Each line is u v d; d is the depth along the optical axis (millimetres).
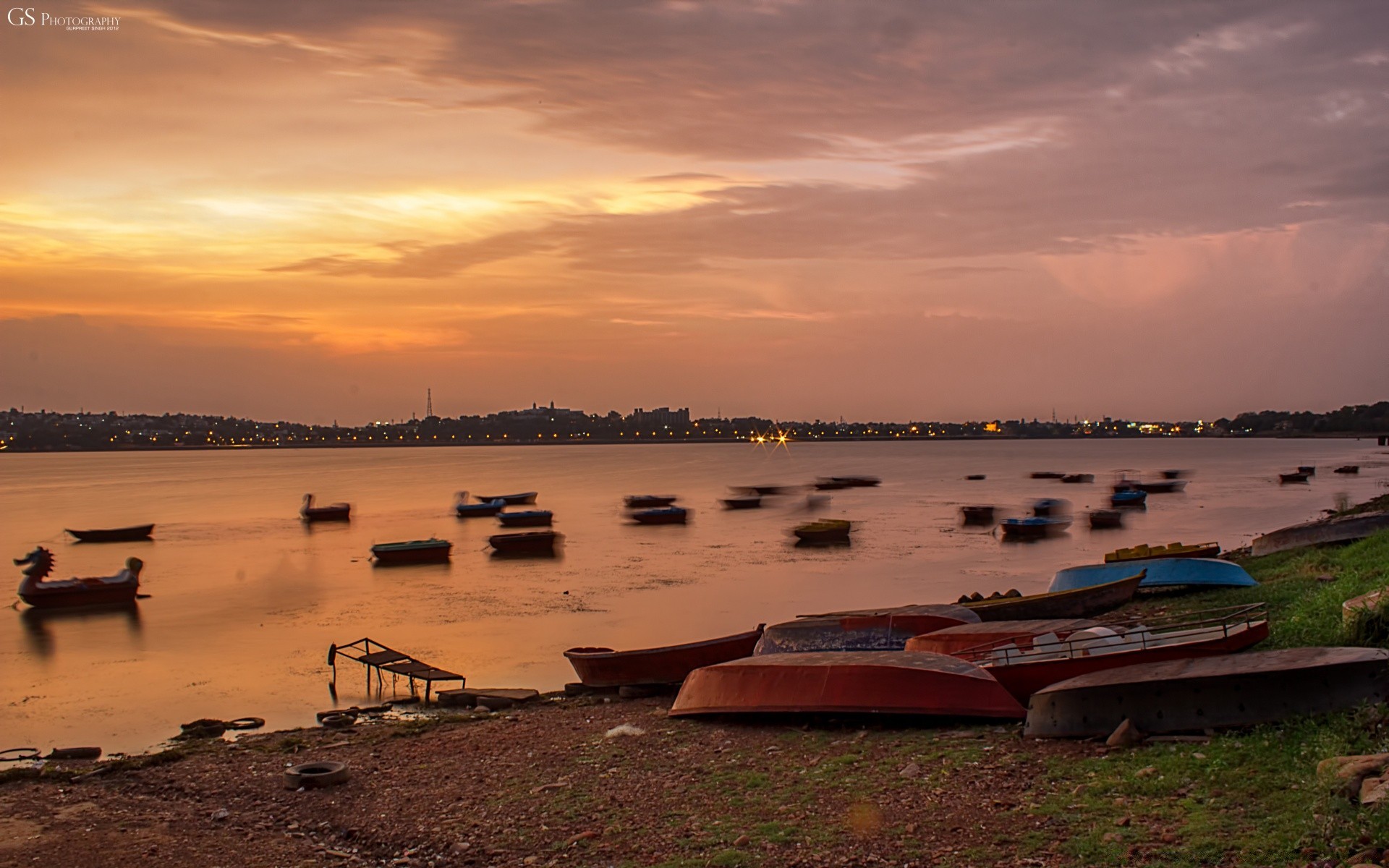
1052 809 12516
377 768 18844
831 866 11719
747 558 60281
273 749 21156
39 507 118438
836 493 124312
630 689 25422
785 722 19266
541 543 65375
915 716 18219
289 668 32344
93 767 20641
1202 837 10812
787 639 24891
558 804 15336
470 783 17141
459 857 13625
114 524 94625
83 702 28531
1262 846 10297
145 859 14641
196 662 33781
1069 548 63344
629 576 52812
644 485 159750
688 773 16344
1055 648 19781
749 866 11977
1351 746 12398
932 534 73812
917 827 12617
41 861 14750
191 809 17156
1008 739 16219
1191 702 14844
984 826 12344
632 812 14547
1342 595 20734
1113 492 111625
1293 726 13766
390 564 61281
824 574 52375
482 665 31703
